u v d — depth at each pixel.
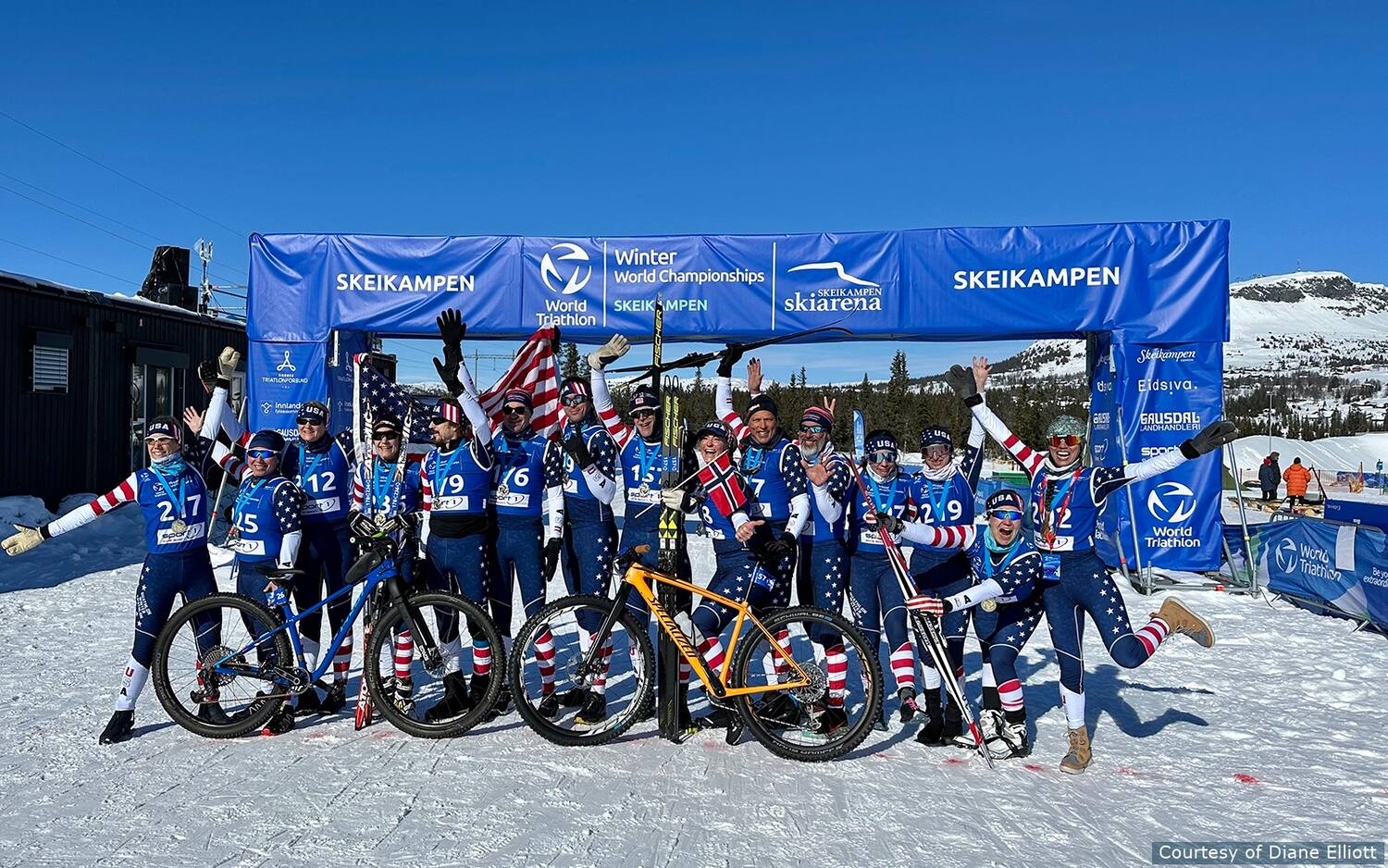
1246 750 4.21
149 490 4.21
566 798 3.49
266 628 4.34
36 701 4.65
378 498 5.04
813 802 3.49
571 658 5.42
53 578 8.29
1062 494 4.10
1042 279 9.59
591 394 5.18
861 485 4.48
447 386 4.51
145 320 15.92
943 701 4.84
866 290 9.77
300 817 3.27
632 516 4.88
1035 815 3.40
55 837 3.08
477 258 10.05
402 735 4.24
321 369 10.02
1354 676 5.59
